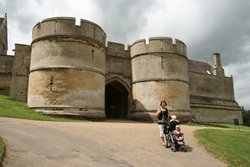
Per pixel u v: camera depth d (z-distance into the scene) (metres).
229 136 11.73
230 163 7.57
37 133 9.55
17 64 24.58
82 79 18.78
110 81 24.64
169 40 24.11
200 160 7.79
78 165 6.15
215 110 39.16
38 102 18.20
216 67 46.03
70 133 10.28
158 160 7.45
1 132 8.97
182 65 24.38
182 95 23.48
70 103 17.95
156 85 23.19
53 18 19.41
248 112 55.94
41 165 5.84
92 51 19.98
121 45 25.94
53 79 18.27
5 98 22.03
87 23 20.06
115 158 7.22
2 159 5.75
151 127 14.20
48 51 18.95
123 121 21.28
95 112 18.98
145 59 24.19
